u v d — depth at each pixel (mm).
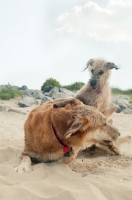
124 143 5805
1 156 5098
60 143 4168
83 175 4105
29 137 4492
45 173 3992
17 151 5391
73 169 4469
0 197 3127
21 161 4488
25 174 3916
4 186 3420
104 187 3457
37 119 4422
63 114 4086
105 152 5723
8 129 7938
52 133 4191
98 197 3197
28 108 13641
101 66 6801
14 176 3855
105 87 6652
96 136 4207
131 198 3213
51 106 4742
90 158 5363
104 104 6594
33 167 4234
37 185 3496
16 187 3381
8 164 4430
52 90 18703
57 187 3406
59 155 4340
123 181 3736
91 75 6922
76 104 4469
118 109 13570
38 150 4414
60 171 4031
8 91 18125
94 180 3727
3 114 11188
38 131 4312
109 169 4328
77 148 4168
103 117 4203
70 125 3930
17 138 6840
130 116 11953
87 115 4035
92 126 4027
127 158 5312
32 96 17969
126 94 22328
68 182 3670
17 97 17438
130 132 8273
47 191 3350
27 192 3262
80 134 3959
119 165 4703
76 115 3980
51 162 4461
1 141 6395
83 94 6504
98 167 4551
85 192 3285
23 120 9945
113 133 4305
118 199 3215
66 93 18438
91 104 6301
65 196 3160
